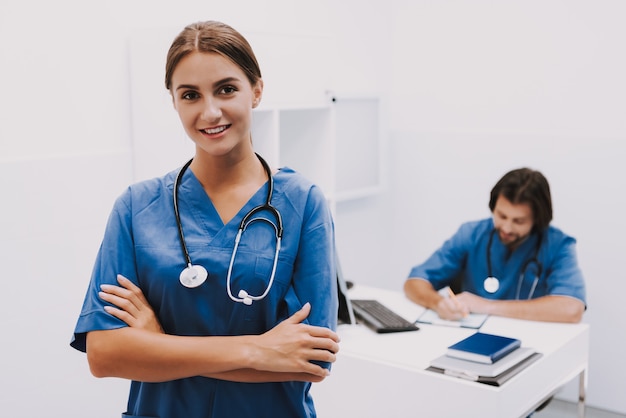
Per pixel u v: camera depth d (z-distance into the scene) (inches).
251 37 96.7
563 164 126.6
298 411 50.8
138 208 51.2
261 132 102.5
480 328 91.4
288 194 51.4
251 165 51.5
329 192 112.7
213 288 48.9
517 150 131.4
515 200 101.3
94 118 95.5
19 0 86.7
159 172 97.9
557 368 84.0
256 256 49.1
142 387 51.9
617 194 121.6
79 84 93.6
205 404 50.2
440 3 138.1
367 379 81.6
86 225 95.3
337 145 128.0
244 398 50.2
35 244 89.6
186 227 50.2
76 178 93.5
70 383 95.0
